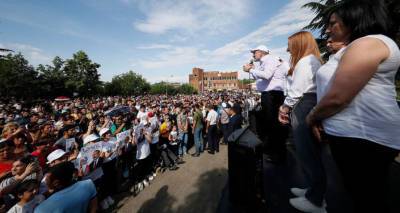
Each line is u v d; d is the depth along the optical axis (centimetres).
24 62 3306
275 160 290
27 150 408
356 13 109
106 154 448
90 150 417
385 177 103
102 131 504
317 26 847
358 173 106
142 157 546
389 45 97
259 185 202
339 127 111
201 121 818
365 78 97
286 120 206
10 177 315
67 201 227
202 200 443
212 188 494
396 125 100
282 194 212
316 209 173
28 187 269
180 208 421
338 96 105
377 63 95
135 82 6412
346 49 108
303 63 181
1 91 2844
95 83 4856
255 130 385
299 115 178
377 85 99
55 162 370
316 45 191
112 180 459
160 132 657
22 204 267
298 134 179
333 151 120
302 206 181
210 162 693
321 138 136
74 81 4394
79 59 4653
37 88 3269
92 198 258
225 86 9962
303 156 179
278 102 300
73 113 963
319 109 119
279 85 300
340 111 110
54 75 4191
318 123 133
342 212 176
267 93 308
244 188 198
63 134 555
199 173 598
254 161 191
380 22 104
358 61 97
